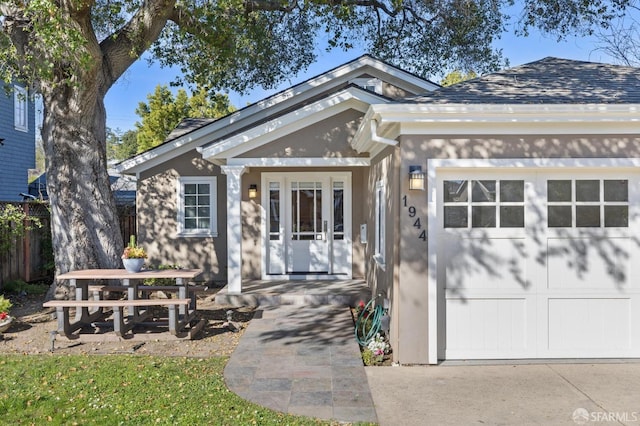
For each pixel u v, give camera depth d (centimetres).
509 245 629
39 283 1233
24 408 467
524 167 611
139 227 1265
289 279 1142
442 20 1396
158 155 1245
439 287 628
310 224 1166
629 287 627
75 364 599
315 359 622
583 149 612
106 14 1031
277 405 479
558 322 630
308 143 965
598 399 500
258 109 1234
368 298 945
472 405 486
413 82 1235
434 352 610
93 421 437
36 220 1068
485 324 628
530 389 528
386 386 537
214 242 1262
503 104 583
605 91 646
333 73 1226
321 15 1128
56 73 866
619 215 628
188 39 1130
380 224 851
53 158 901
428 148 612
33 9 692
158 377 553
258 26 1201
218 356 642
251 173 1168
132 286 714
